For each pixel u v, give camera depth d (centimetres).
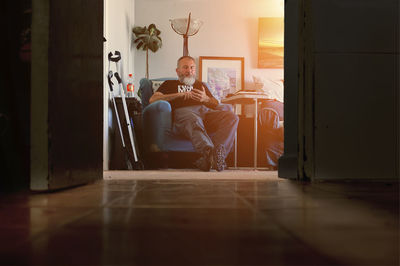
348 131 163
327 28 163
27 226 61
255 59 619
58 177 130
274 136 457
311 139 163
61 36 135
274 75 618
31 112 124
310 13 164
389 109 164
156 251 44
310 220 66
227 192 120
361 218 69
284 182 169
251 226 60
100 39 184
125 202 94
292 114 196
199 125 409
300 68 170
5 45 126
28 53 128
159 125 427
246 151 480
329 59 163
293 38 196
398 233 54
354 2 164
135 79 597
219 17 617
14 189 124
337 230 57
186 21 542
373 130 163
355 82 163
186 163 448
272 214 73
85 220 67
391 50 164
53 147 126
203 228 59
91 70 170
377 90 164
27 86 128
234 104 511
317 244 47
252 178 218
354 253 43
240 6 621
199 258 40
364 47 164
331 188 134
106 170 387
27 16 127
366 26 164
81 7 156
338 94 163
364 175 163
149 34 568
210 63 607
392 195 109
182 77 490
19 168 125
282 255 42
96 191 126
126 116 401
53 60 127
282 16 621
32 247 46
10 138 124
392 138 164
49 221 66
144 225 61
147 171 361
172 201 96
